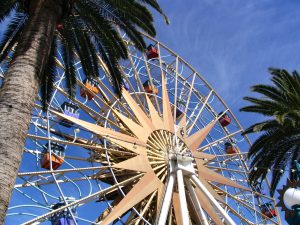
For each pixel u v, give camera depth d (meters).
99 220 22.33
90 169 22.19
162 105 27.42
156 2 17.48
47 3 14.50
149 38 31.98
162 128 26.06
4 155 10.41
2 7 15.20
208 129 28.45
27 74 12.38
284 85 22.58
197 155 26.94
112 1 16.36
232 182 27.30
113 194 24.47
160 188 23.61
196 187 25.38
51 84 17.08
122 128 25.22
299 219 12.20
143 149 24.31
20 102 11.66
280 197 12.90
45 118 22.70
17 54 12.90
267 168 22.88
